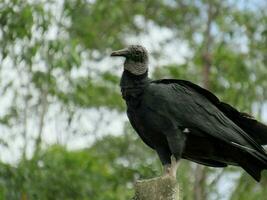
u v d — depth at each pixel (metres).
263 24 16.84
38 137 14.94
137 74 9.12
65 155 14.92
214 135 9.02
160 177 8.65
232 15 16.94
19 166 13.24
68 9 14.80
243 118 9.14
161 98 9.03
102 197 14.80
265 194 15.90
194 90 9.29
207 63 16.91
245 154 9.14
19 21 13.23
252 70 16.30
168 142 8.98
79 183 13.91
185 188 16.16
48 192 13.56
